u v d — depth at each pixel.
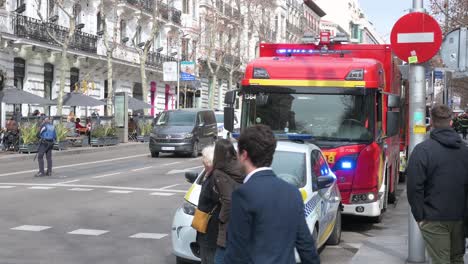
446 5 24.09
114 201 14.21
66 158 27.44
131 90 48.56
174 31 53.19
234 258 3.49
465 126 38.53
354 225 11.59
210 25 56.59
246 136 3.65
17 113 31.33
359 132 10.52
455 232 5.59
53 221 11.55
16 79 34.97
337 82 10.68
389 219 12.32
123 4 44.59
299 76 10.88
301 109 10.80
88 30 41.66
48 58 37.09
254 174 3.59
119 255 8.91
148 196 15.14
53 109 38.03
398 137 15.02
